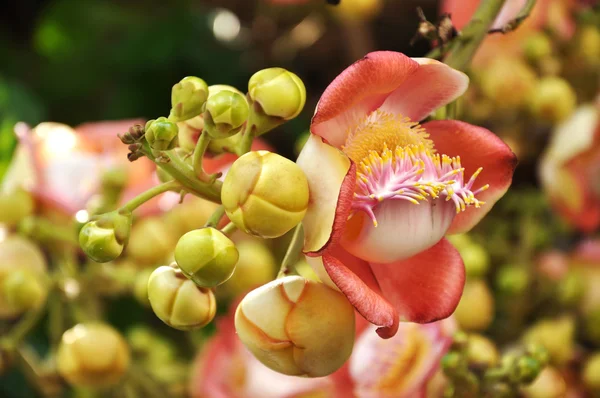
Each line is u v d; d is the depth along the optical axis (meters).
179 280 0.61
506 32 0.66
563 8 0.86
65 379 0.78
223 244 0.59
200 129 0.62
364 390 0.71
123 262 0.79
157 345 0.82
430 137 0.63
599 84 0.88
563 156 0.84
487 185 0.62
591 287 0.82
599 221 0.85
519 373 0.69
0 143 0.91
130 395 0.79
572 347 0.81
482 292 0.80
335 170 0.58
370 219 0.59
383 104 0.62
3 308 0.76
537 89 0.85
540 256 0.85
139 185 0.79
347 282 0.58
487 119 0.88
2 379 0.89
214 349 0.77
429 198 0.60
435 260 0.62
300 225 0.62
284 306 0.61
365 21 1.04
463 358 0.69
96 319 0.78
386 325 0.58
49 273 0.79
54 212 0.78
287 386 0.74
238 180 0.58
